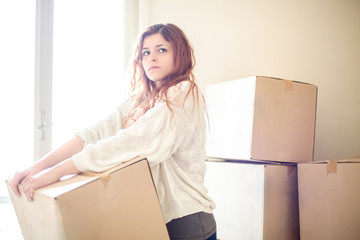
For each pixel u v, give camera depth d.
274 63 2.58
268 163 1.89
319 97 2.56
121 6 2.54
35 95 2.31
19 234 2.20
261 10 2.60
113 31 2.52
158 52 1.17
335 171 1.67
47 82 2.34
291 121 1.94
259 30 2.60
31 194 0.88
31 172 1.00
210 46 2.56
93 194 0.79
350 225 1.59
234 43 2.58
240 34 2.59
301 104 1.97
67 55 2.42
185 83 1.06
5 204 2.26
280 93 1.91
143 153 0.94
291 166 1.91
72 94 2.41
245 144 1.88
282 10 2.60
